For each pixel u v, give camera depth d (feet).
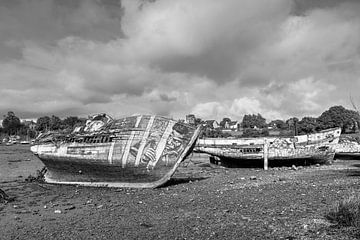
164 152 76.64
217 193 62.95
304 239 32.60
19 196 68.03
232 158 125.29
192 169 120.67
